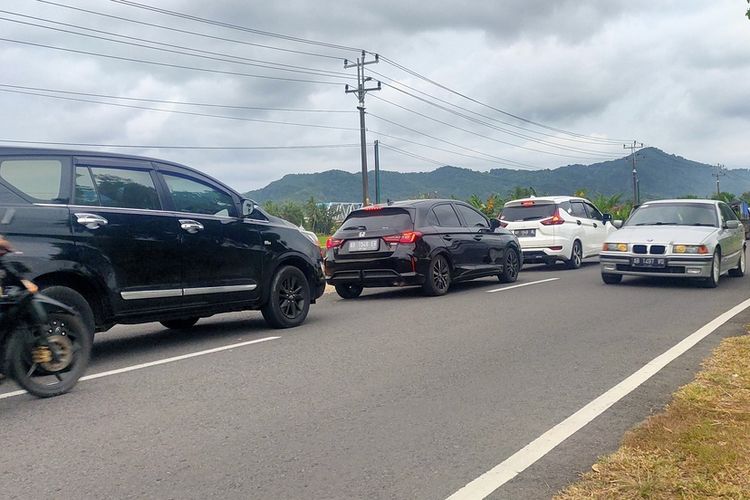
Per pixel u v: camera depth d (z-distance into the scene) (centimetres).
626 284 1295
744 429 436
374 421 491
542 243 1659
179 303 741
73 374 585
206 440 456
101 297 668
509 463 406
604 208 4584
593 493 355
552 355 689
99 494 374
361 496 367
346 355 707
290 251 886
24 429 485
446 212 1255
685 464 381
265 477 394
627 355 680
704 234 1221
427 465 407
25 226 605
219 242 785
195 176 789
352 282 1177
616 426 466
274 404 536
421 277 1148
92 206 666
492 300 1105
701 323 853
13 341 545
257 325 922
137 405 539
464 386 579
